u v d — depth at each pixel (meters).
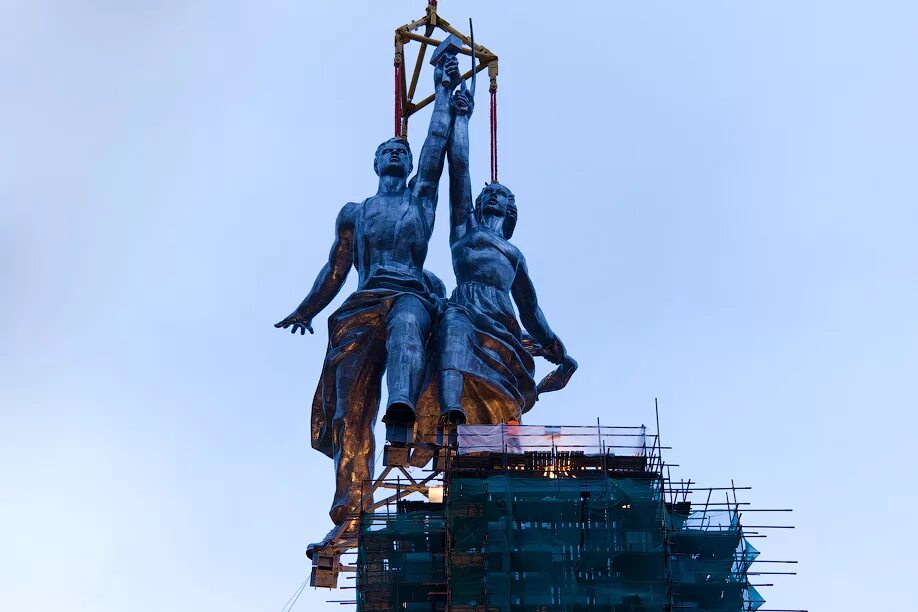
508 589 140.62
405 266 168.38
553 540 143.12
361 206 173.38
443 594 142.75
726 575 143.62
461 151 178.62
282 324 176.12
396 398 154.75
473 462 148.88
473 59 185.50
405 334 160.00
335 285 175.75
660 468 147.50
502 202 178.00
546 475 148.12
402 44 191.00
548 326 177.38
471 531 143.62
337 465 162.75
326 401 166.25
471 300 167.88
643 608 140.38
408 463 159.12
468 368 160.62
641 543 143.25
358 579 146.62
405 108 190.88
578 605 140.25
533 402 168.38
